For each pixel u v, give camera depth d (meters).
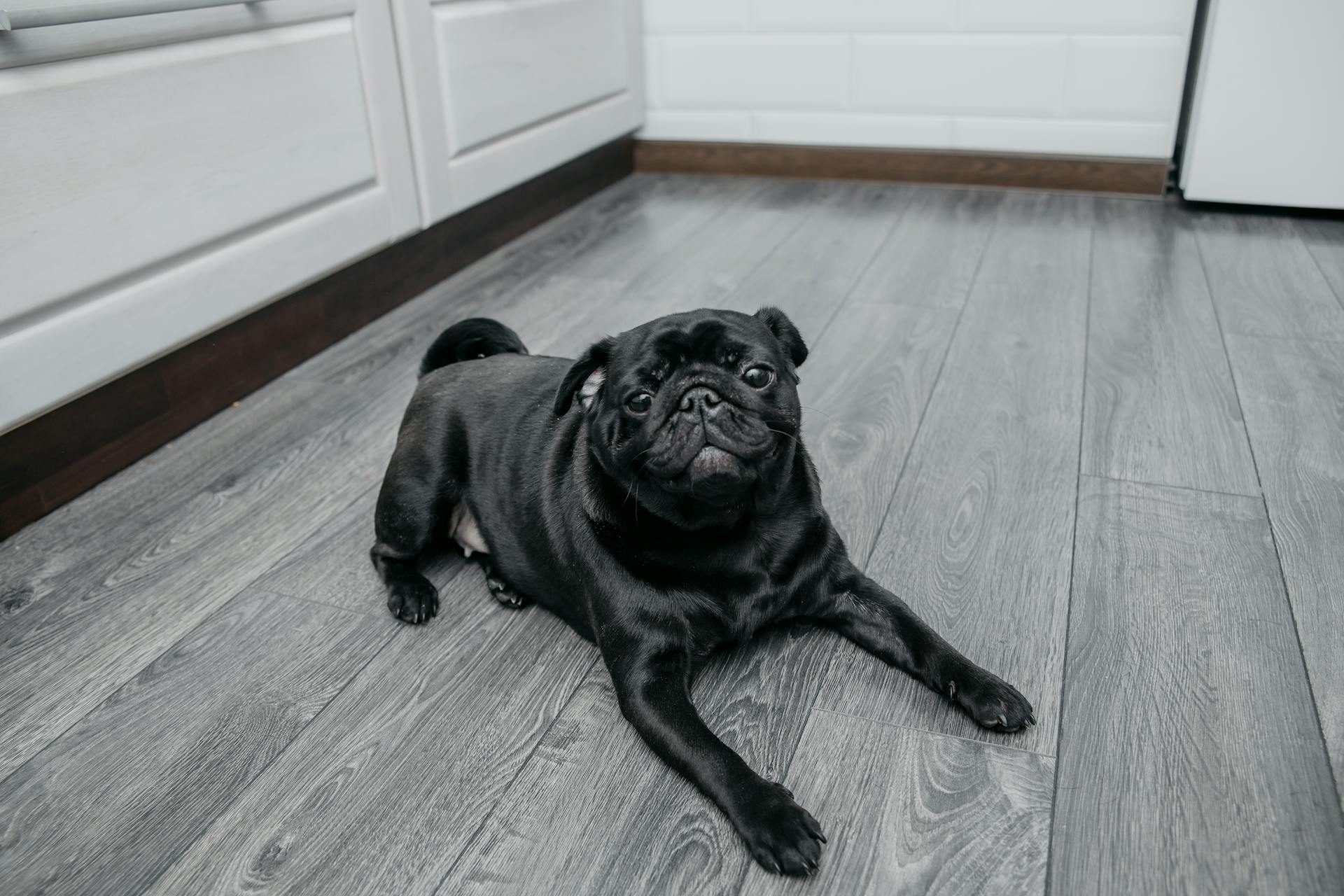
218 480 2.06
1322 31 3.09
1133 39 3.49
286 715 1.43
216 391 2.34
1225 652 1.44
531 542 1.54
